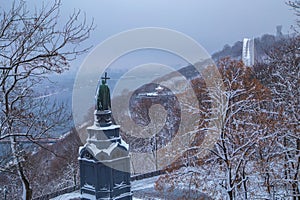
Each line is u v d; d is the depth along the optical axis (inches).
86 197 608.1
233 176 522.0
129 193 622.8
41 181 1012.5
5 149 433.4
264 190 569.9
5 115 359.3
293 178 579.8
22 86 378.9
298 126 567.5
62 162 1110.4
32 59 279.1
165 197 677.9
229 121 540.7
